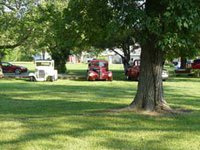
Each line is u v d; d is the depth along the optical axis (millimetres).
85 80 36938
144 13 11906
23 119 12617
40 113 14227
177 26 11992
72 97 20719
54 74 35375
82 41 15508
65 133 10258
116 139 9648
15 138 9664
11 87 27234
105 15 13320
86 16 14297
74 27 14844
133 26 12094
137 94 14133
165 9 11992
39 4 32531
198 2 11594
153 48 13625
